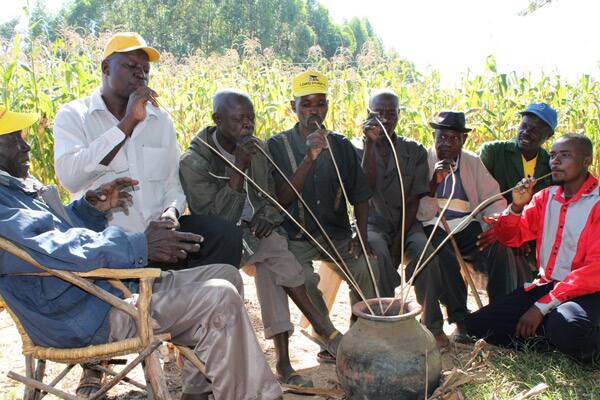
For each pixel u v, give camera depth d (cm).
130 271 272
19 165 299
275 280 380
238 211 377
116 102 373
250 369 288
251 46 1080
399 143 450
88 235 275
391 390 296
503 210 474
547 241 420
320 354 419
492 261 465
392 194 450
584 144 395
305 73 411
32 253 264
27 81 762
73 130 363
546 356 402
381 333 302
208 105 869
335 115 866
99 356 280
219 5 5434
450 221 470
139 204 371
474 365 388
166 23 5275
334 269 433
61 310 288
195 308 286
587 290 384
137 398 356
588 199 401
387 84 944
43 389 281
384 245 425
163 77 984
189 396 309
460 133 457
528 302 414
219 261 360
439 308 426
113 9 5300
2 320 472
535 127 478
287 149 416
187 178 380
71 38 901
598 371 383
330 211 416
